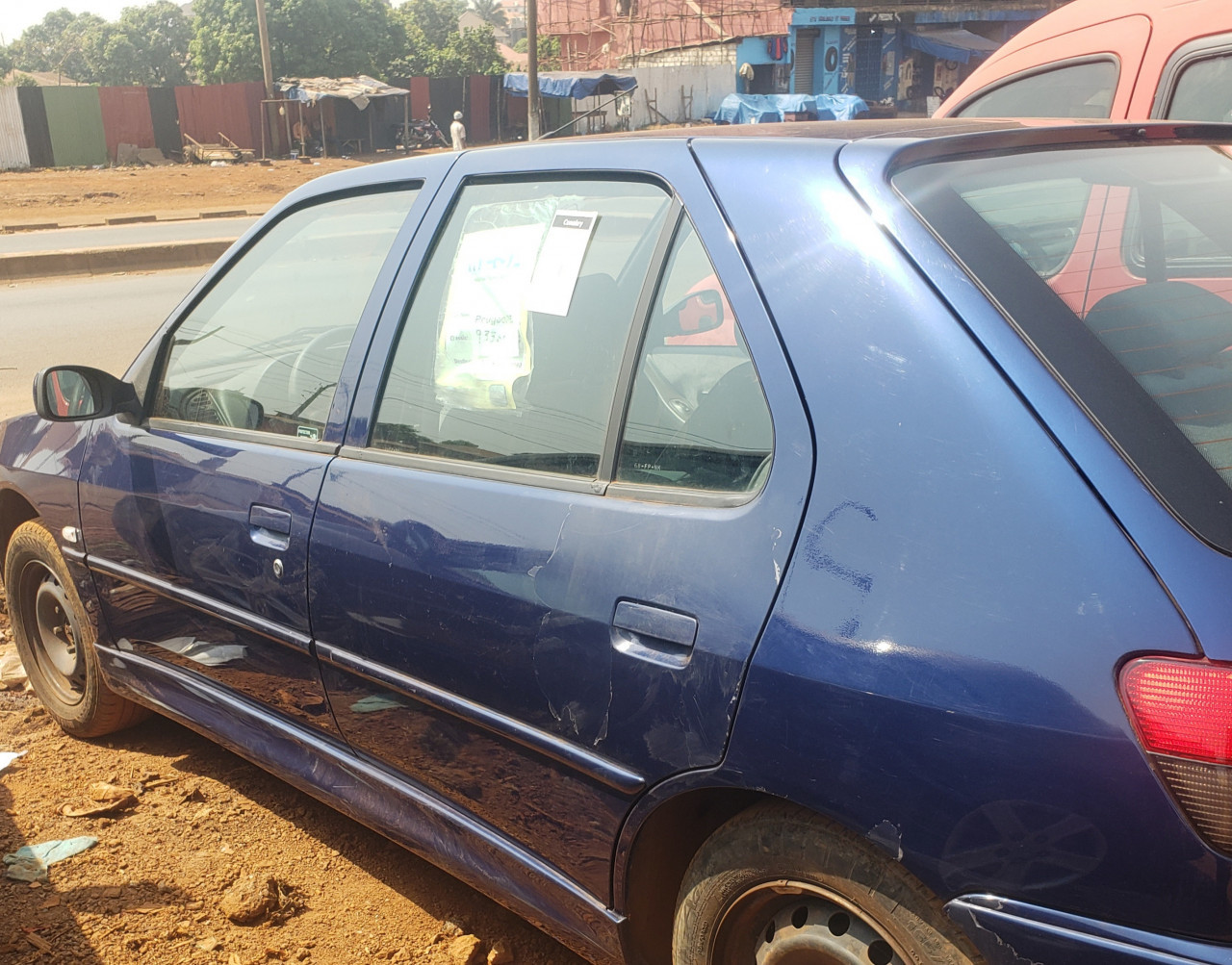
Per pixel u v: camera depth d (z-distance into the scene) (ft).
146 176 108.88
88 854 9.45
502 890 7.14
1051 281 5.41
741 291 5.90
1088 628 4.48
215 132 129.70
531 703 6.50
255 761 9.24
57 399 9.80
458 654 6.89
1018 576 4.68
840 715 5.03
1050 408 4.85
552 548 6.39
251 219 75.25
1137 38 13.28
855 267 5.52
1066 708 4.46
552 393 6.88
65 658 11.74
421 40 209.26
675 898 6.53
